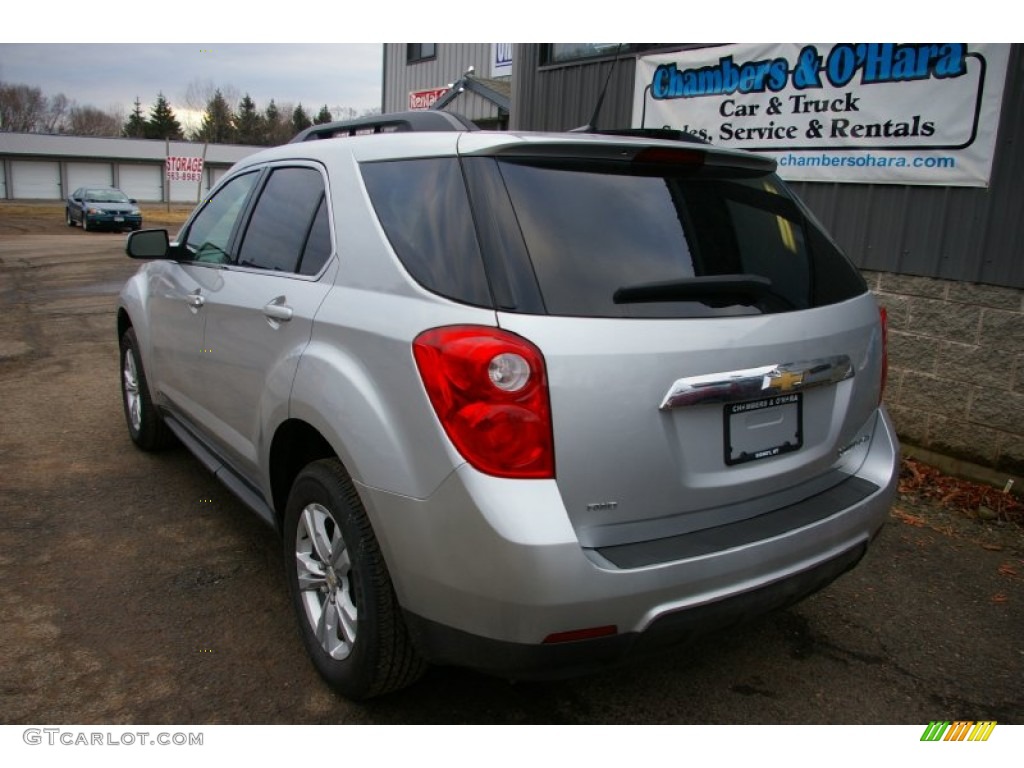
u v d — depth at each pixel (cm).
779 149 570
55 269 1598
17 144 5247
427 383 213
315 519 269
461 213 228
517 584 201
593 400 207
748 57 579
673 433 220
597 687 283
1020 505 453
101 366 747
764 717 270
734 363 226
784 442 246
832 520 247
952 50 471
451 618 216
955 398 496
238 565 361
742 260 245
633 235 231
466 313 213
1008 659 310
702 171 260
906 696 285
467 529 206
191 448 397
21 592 333
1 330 926
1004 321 470
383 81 2044
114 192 3106
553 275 214
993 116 459
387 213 255
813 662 303
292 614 322
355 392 235
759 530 234
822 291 263
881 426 287
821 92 538
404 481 219
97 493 438
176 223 3378
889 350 526
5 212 3909
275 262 312
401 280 236
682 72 631
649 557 214
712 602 220
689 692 282
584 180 236
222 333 336
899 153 502
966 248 480
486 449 203
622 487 214
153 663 287
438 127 287
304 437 288
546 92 768
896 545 408
